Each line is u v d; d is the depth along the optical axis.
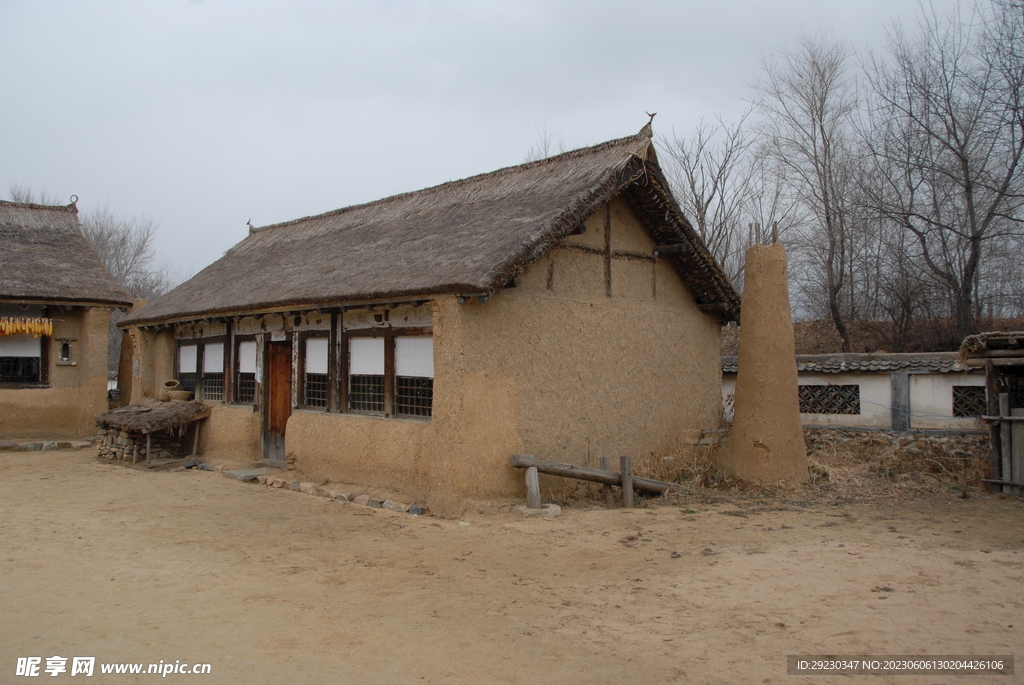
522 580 7.13
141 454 15.21
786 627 5.83
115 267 38.28
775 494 11.79
